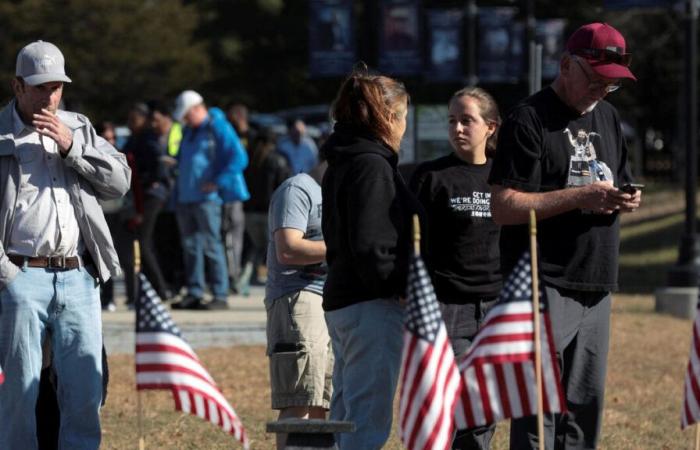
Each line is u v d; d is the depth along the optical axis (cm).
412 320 1271
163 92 12081
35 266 1545
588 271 1498
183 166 3447
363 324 1382
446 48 6931
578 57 1470
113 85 11844
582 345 1530
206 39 12912
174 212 3944
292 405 1678
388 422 1398
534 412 1328
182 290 4253
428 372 1266
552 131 1488
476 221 1666
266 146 4162
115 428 2173
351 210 1361
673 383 2719
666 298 3934
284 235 1645
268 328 1708
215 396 1304
